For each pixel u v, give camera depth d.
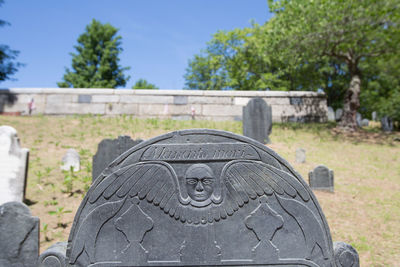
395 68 16.77
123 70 32.66
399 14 11.77
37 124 12.02
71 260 2.86
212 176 2.99
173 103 15.17
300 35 13.20
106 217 2.93
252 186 2.99
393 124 16.03
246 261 2.87
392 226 5.56
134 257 2.88
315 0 12.92
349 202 6.69
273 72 25.94
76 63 31.41
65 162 7.68
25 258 3.18
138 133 11.36
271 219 2.94
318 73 21.70
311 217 2.95
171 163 3.02
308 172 8.10
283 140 11.70
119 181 2.98
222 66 28.97
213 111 15.31
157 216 2.94
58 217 4.92
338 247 2.96
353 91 14.56
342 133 13.75
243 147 3.04
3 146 5.77
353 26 12.23
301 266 2.89
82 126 12.12
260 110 10.77
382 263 4.30
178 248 2.89
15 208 3.21
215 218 2.93
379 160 10.25
